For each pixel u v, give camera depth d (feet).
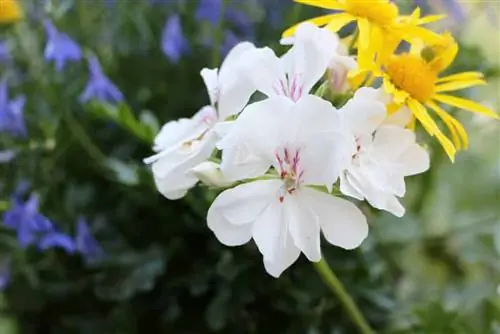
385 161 1.14
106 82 1.52
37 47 1.60
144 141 1.53
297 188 1.11
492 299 1.55
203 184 1.19
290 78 1.15
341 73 1.18
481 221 1.69
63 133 1.56
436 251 1.71
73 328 1.56
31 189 1.56
